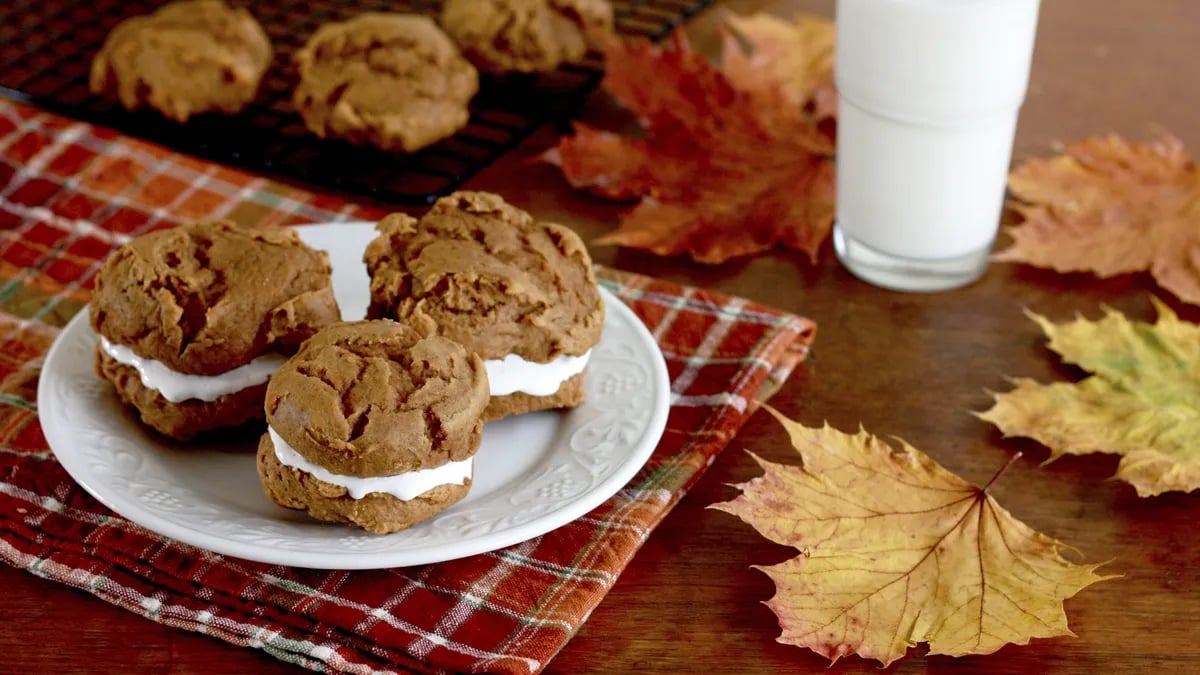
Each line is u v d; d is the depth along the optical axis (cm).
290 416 91
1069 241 109
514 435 96
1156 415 99
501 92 119
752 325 103
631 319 100
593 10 119
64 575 92
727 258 109
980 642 90
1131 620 92
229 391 95
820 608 91
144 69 114
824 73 120
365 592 91
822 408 101
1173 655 91
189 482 94
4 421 98
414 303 95
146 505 92
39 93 118
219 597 91
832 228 111
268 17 125
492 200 98
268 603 91
